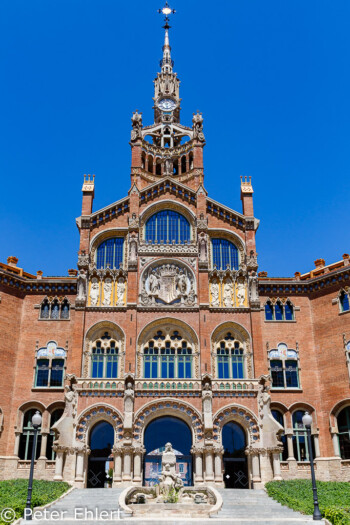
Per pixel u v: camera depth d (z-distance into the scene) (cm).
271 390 5072
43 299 5372
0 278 5225
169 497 3575
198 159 5875
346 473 4684
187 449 4747
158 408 4650
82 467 4453
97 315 5062
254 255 5369
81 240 5381
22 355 5156
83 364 4903
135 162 5875
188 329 5050
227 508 3488
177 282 5259
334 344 5103
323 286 5366
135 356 4869
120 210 5584
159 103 6644
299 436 5000
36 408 5016
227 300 5225
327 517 3066
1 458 4738
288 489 3931
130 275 5194
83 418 4612
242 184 5809
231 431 4816
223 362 5009
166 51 7100
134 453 4497
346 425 4844
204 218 5475
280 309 5428
